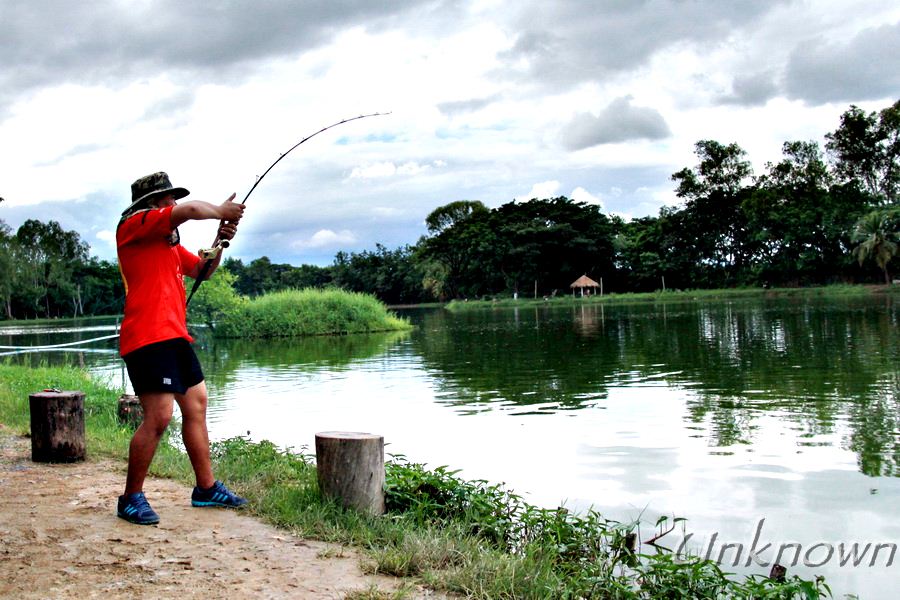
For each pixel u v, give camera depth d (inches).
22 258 3129.9
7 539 142.2
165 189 153.9
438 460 278.2
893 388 417.1
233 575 124.6
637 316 1393.9
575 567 149.6
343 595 117.0
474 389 476.7
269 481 197.8
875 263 2568.9
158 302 150.9
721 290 2669.8
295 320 1197.7
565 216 3061.0
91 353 889.5
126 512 154.4
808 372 498.0
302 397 468.8
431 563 135.2
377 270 3809.1
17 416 321.1
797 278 2741.1
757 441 295.6
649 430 323.6
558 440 308.7
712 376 499.8
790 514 206.1
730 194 2856.8
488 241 3038.9
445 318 1716.3
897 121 2484.0
